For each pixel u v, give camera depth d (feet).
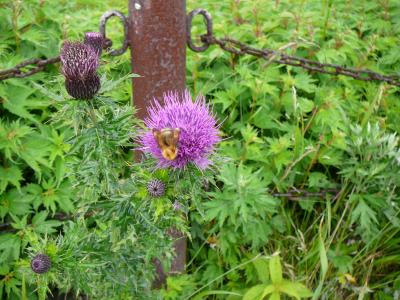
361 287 1.08
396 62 1.44
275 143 1.14
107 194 0.67
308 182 1.22
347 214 1.20
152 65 0.85
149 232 0.72
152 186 0.61
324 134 1.21
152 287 1.07
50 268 0.67
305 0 1.41
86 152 0.62
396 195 1.14
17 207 1.00
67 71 0.58
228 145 1.18
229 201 1.07
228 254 1.14
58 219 1.05
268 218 1.18
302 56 1.35
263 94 1.23
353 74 1.15
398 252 1.19
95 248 0.75
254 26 1.34
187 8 1.42
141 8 0.81
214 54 1.21
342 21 1.45
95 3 1.41
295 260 1.19
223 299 1.12
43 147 1.02
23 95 1.04
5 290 1.00
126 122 0.63
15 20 1.11
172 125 0.62
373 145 1.12
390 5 1.56
